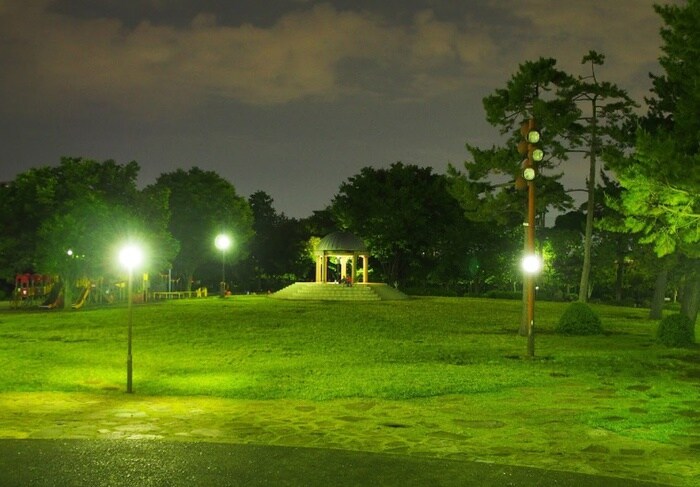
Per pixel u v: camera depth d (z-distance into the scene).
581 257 62.41
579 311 27.25
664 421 11.11
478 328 29.72
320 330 28.48
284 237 79.94
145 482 7.71
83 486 7.55
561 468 8.41
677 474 8.18
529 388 14.49
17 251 44.66
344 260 57.53
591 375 16.38
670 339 22.94
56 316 35.06
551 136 26.45
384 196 67.50
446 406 12.43
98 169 47.47
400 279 73.88
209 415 11.58
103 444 9.37
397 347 22.69
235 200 70.00
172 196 65.06
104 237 42.47
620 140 26.84
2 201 44.25
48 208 43.31
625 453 9.12
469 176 27.66
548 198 27.36
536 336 26.16
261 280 83.25
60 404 12.70
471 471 8.23
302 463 8.53
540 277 64.06
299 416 11.52
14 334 26.52
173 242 52.12
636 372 16.86
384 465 8.48
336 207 69.38
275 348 22.50
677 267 28.53
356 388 14.41
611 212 36.72
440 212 68.00
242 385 15.02
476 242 65.00
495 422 11.04
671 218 16.44
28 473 8.01
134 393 14.18
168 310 39.06
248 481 7.79
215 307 41.62
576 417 11.42
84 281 48.09
